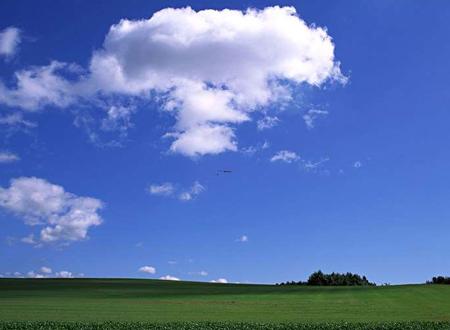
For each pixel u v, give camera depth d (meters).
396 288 93.06
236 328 44.25
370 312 61.78
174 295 86.69
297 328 44.59
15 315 53.94
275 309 64.75
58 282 115.38
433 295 81.31
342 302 73.38
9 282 113.69
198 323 47.19
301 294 86.31
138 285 111.62
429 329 43.84
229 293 90.69
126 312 58.97
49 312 57.56
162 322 48.12
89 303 70.06
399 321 51.22
